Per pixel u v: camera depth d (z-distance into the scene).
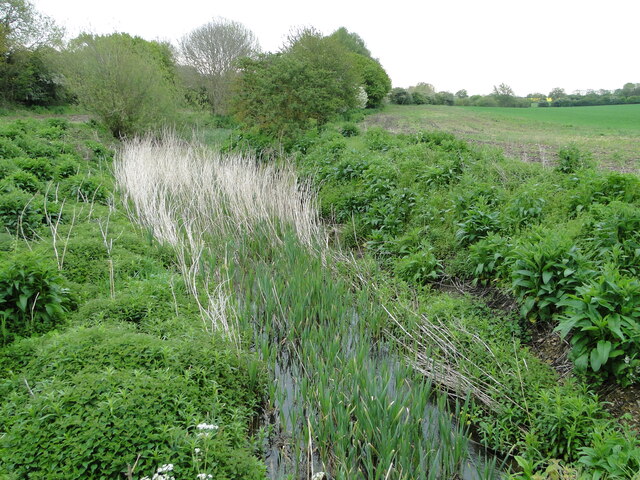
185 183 11.03
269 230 9.02
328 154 12.95
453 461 3.97
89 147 15.34
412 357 5.45
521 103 57.09
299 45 26.00
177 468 3.24
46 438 3.34
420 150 11.70
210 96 32.41
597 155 14.30
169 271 7.38
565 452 3.88
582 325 4.25
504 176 9.44
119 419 3.46
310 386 4.76
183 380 4.16
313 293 6.66
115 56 19.52
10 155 11.17
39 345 4.71
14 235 7.54
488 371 4.93
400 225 8.65
